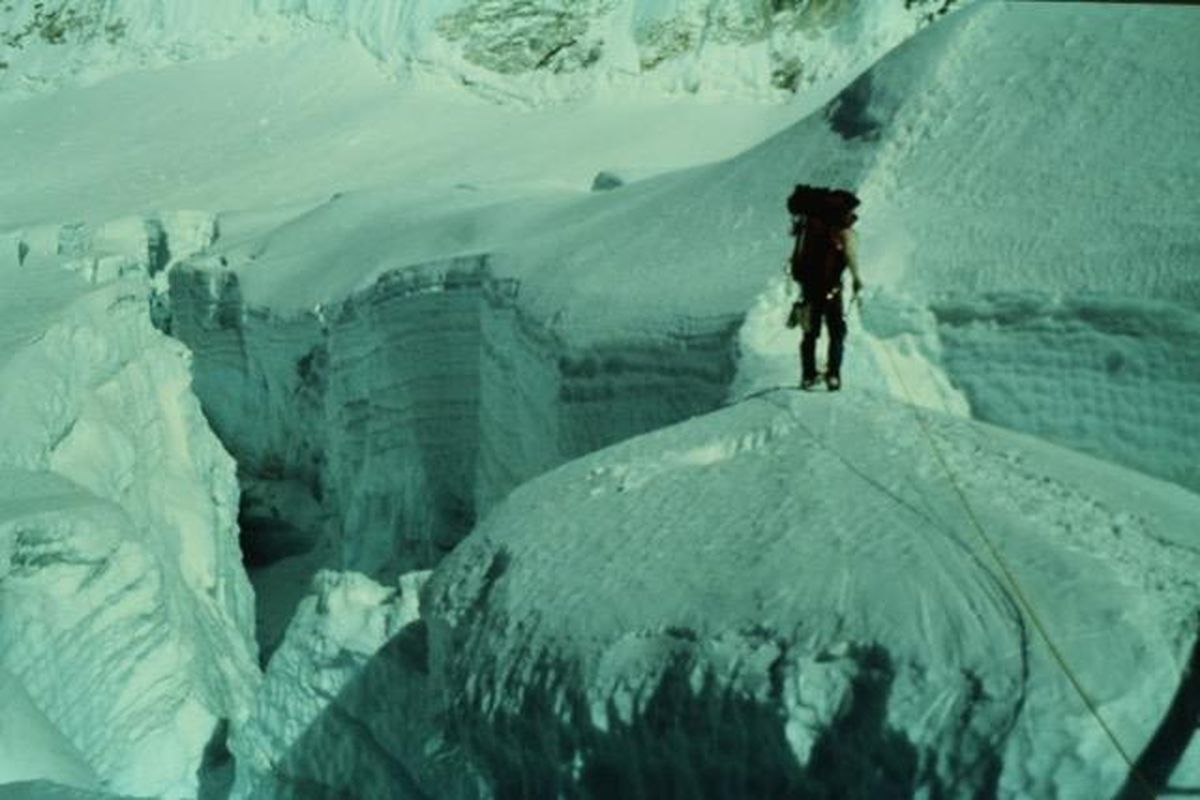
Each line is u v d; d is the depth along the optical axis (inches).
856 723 183.0
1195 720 168.2
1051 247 421.4
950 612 190.4
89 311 714.2
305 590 867.4
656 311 522.6
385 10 2637.8
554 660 220.8
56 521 431.8
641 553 240.4
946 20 595.8
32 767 356.8
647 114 2372.0
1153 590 194.4
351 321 856.9
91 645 445.1
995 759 166.6
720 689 195.8
